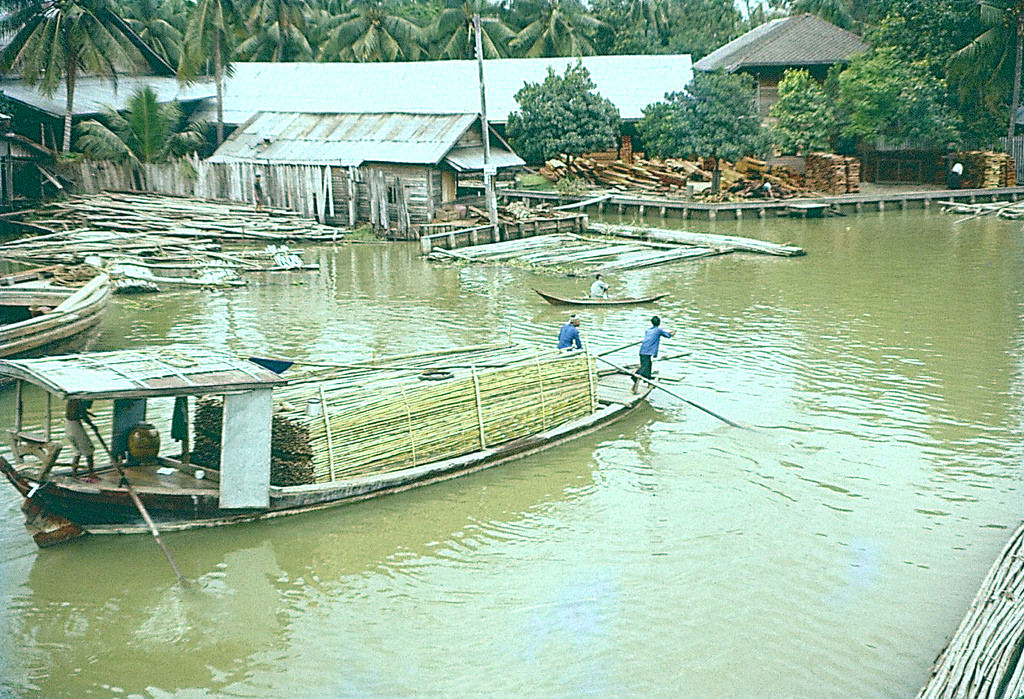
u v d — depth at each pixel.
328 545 14.57
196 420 15.62
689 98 54.81
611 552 14.39
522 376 18.25
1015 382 22.34
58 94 53.19
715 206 51.50
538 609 12.81
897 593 13.14
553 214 48.78
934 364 23.86
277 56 71.69
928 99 56.88
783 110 59.41
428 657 11.77
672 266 38.62
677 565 13.98
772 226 49.66
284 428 15.37
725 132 52.91
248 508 14.82
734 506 15.95
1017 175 61.69
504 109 62.09
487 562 14.10
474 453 17.42
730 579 13.55
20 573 13.62
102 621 12.48
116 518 14.60
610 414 19.78
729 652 11.81
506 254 40.81
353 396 15.94
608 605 12.90
